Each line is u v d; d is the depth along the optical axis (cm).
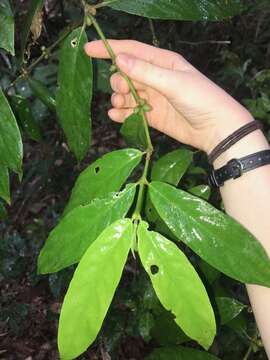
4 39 37
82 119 43
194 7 42
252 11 136
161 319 49
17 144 40
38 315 117
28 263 120
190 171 66
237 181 40
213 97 41
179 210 33
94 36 97
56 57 92
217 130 41
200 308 31
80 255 33
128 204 34
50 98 56
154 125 50
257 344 56
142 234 32
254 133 41
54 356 112
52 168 128
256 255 32
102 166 37
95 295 31
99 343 103
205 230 33
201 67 148
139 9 41
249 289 41
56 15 107
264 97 91
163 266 31
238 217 40
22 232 129
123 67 40
